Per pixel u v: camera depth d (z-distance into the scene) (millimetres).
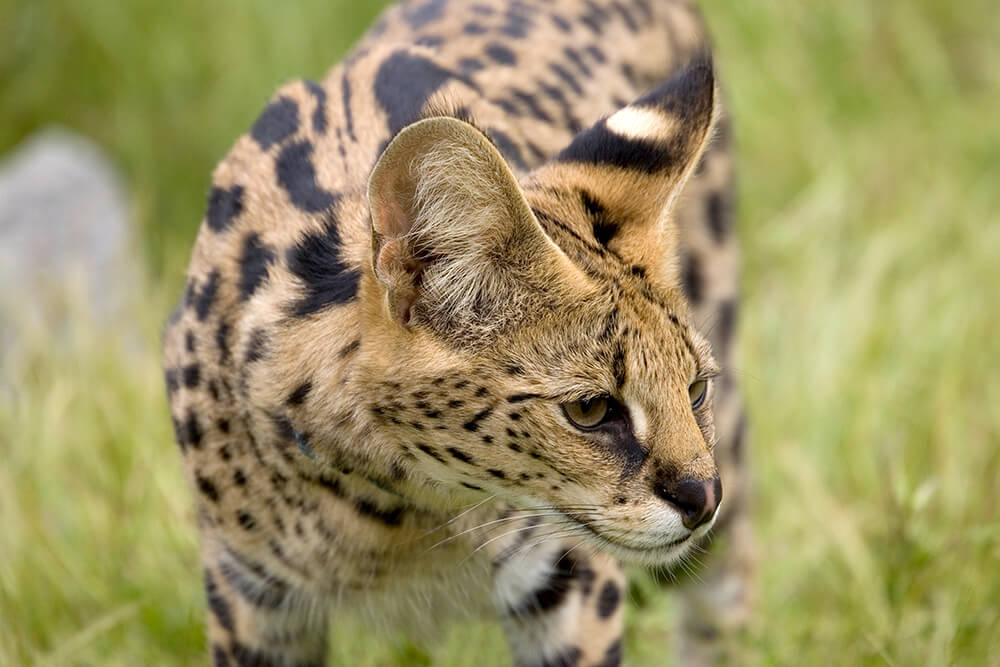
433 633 11383
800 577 14836
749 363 17344
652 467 9445
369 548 10422
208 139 23641
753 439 16266
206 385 10328
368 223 9484
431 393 9398
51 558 14242
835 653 13547
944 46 24609
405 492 10023
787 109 22156
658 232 9773
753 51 22406
